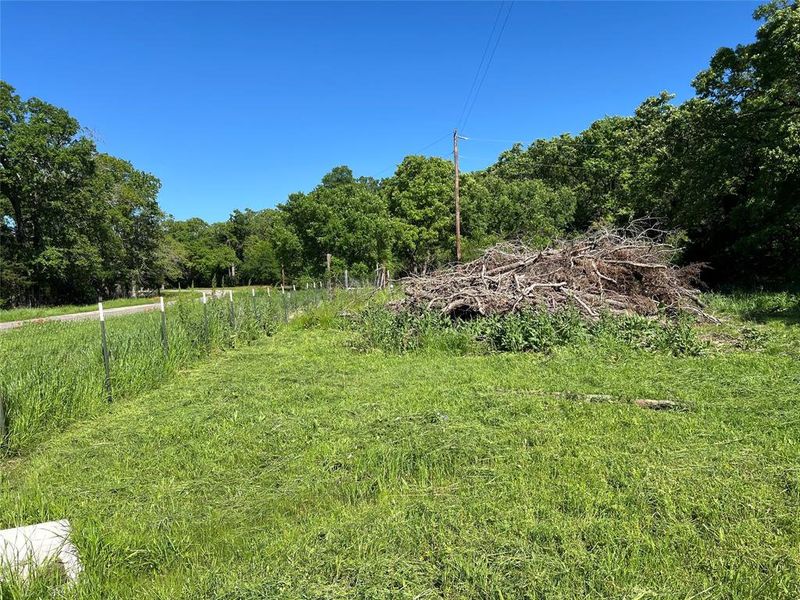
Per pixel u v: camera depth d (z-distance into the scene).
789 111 17.62
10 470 4.81
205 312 10.60
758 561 2.87
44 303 36.94
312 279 24.86
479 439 4.83
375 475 4.24
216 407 6.36
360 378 7.79
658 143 23.48
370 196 28.42
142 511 3.80
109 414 6.35
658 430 4.92
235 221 76.12
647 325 9.58
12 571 2.88
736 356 8.02
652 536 3.16
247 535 3.44
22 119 32.19
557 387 6.61
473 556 2.95
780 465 4.03
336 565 2.92
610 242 13.90
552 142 39.75
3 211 32.88
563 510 3.51
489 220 35.41
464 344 9.75
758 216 18.75
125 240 45.56
